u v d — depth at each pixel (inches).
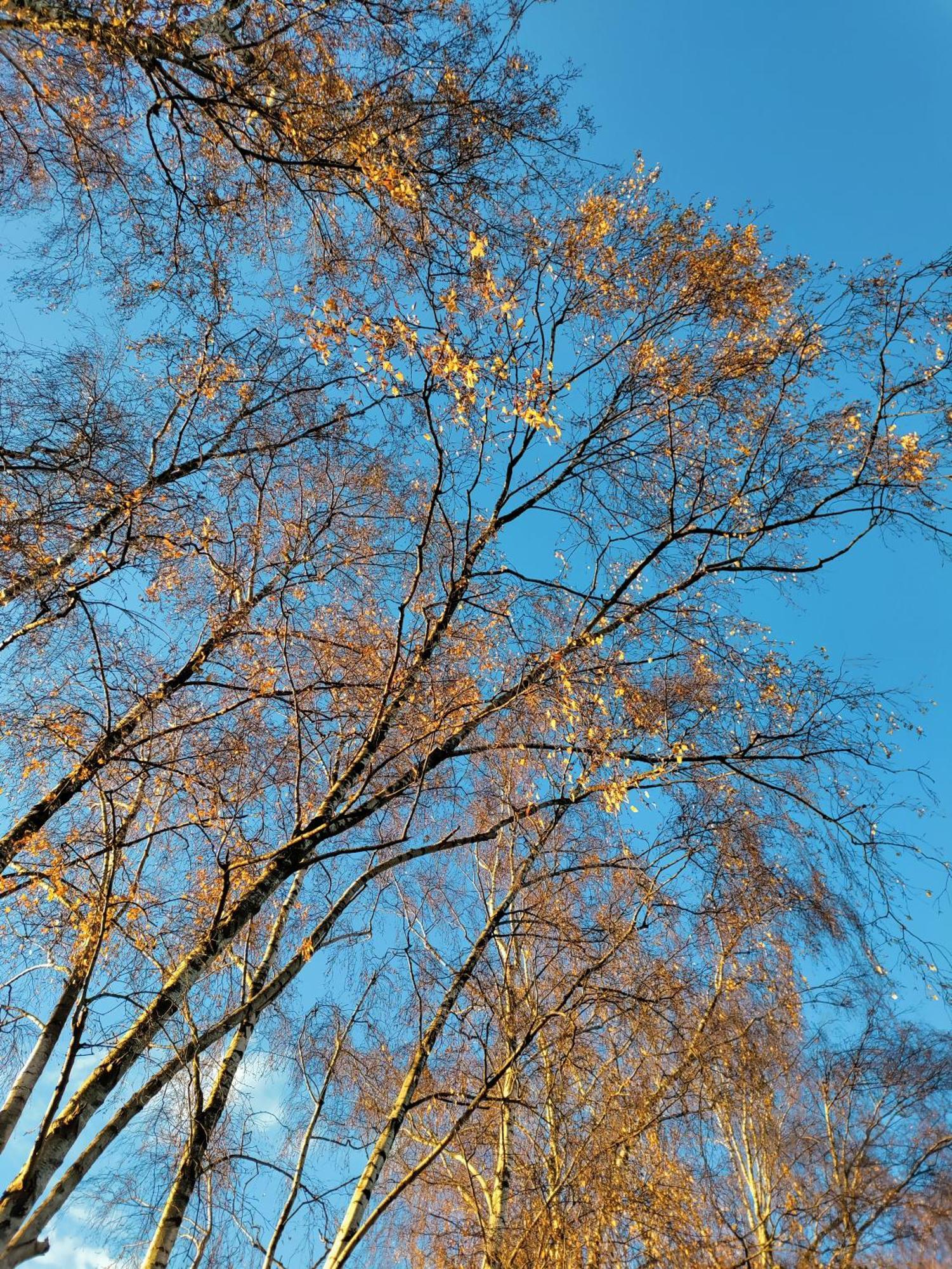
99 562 257.1
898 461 261.3
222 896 205.8
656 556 284.4
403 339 234.5
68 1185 167.8
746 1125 313.9
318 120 254.2
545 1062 250.4
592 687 252.5
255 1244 226.2
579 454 280.4
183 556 280.8
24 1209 160.9
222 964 234.4
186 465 297.3
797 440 275.9
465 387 242.2
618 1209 226.4
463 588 264.2
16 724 225.8
